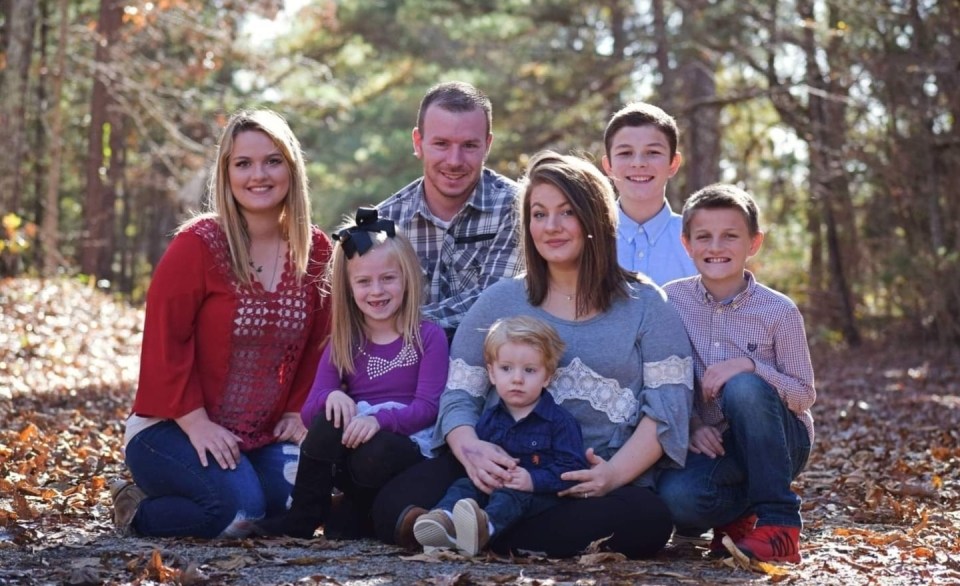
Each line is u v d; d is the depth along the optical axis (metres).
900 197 19.97
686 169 26.06
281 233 4.87
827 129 20.58
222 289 4.72
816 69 20.27
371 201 31.23
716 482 4.42
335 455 4.52
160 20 21.45
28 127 23.11
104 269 25.81
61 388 9.52
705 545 4.75
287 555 4.20
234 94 26.30
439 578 3.70
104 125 24.08
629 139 5.78
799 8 19.83
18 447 6.39
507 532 4.28
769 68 21.50
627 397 4.40
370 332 4.73
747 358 4.53
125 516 4.67
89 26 21.48
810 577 4.02
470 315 4.56
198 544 4.45
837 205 21.98
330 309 4.93
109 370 11.13
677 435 4.34
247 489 4.62
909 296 20.36
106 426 8.05
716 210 4.59
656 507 4.27
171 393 4.62
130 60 22.22
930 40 18.08
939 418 10.64
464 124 5.36
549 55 25.02
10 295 13.03
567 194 4.35
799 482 6.91
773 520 4.30
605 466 4.25
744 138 27.48
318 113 27.36
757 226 4.68
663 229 5.85
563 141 25.03
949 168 19.52
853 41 18.64
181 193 23.34
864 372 17.30
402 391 4.67
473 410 4.45
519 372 4.28
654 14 22.67
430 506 4.36
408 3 29.17
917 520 5.47
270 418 4.90
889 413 11.40
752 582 3.89
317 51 32.44
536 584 3.69
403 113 30.20
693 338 4.68
